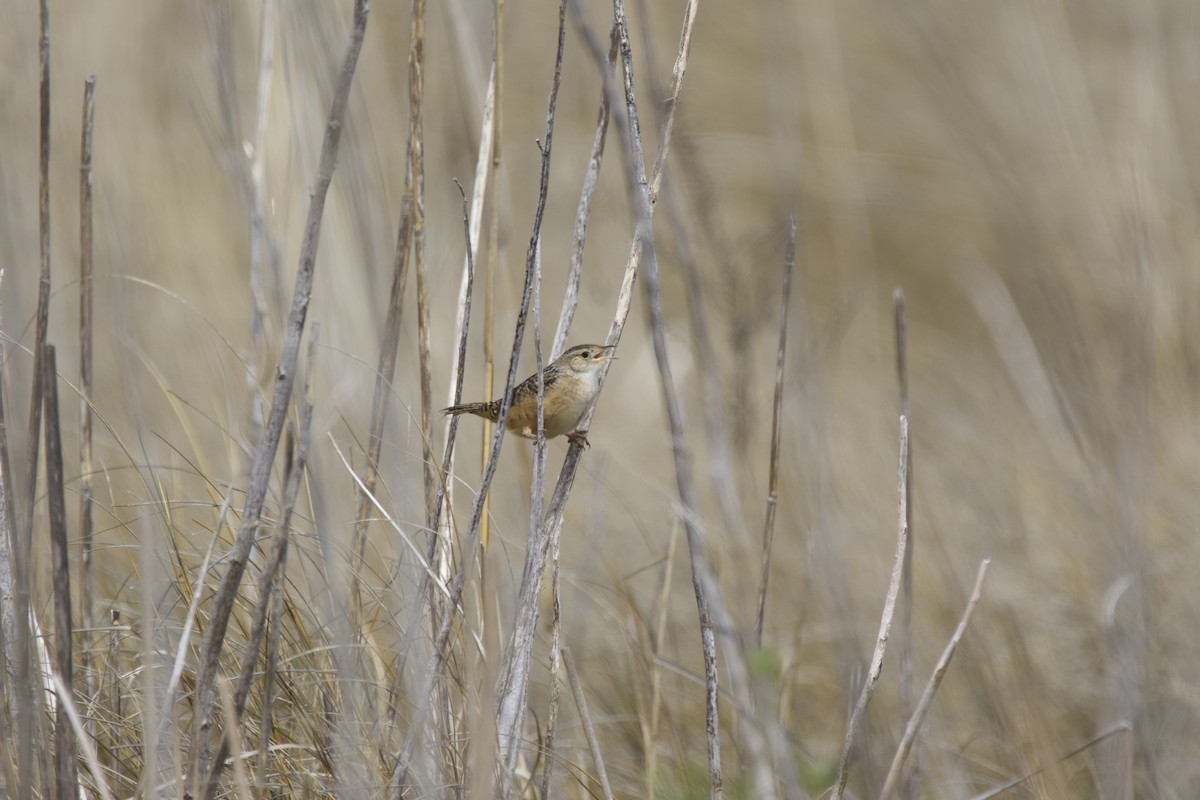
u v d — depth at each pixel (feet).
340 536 25.54
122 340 26.40
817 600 36.76
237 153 29.60
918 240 66.64
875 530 41.78
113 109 47.73
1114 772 29.09
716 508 41.57
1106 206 51.34
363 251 28.89
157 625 22.08
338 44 31.48
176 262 44.47
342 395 30.50
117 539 28.17
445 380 44.32
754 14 68.74
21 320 29.60
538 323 20.39
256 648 18.93
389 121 49.90
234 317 42.91
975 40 66.59
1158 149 53.88
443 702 21.15
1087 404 41.86
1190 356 46.11
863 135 68.03
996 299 56.95
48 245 19.81
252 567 23.25
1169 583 36.76
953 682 33.88
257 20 35.53
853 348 58.75
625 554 42.19
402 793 21.13
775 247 41.16
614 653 34.27
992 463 46.60
